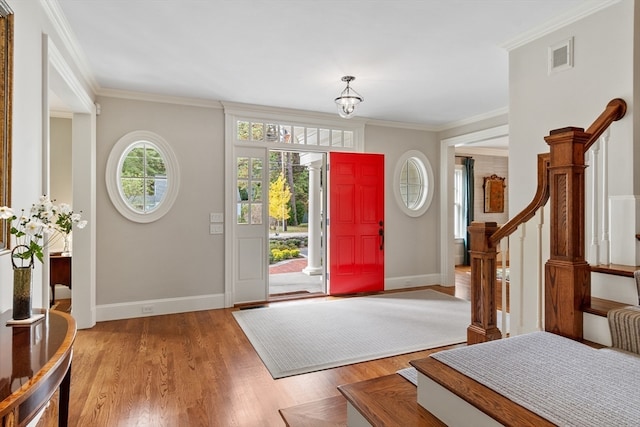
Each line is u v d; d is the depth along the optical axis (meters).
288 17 2.49
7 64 1.58
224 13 2.43
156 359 2.87
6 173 1.58
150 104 4.09
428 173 5.75
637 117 2.17
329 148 5.04
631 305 1.86
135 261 4.04
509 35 2.76
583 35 2.43
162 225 4.16
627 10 2.20
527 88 2.79
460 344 3.17
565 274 1.84
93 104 3.73
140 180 4.12
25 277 1.48
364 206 5.15
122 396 2.30
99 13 2.42
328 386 2.45
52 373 1.12
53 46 2.30
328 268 5.03
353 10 2.40
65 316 1.58
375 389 1.76
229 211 4.46
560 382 1.29
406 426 1.39
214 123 4.40
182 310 4.23
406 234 5.61
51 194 4.78
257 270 4.64
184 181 4.25
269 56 3.11
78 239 3.63
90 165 3.66
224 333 3.47
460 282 6.01
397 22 2.56
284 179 11.26
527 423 1.06
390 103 4.50
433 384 1.45
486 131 4.99
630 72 2.19
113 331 3.53
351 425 1.69
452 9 2.39
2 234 1.61
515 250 2.80
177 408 2.17
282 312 4.16
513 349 1.60
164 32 2.69
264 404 2.22
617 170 2.23
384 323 3.75
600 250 2.18
